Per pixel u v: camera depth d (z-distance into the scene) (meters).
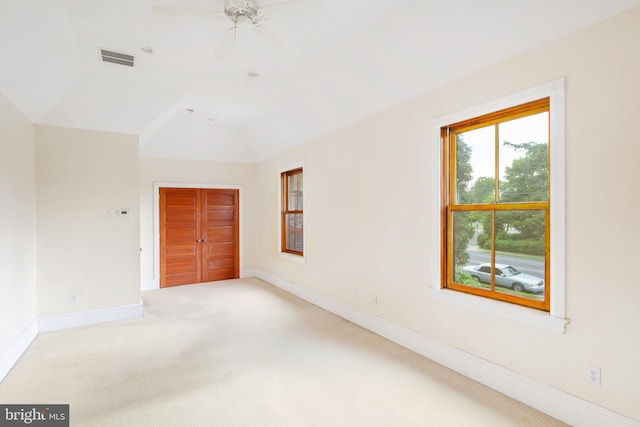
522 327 2.25
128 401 2.31
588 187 1.92
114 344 3.32
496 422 2.05
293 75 3.67
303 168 4.90
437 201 2.83
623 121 1.79
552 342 2.09
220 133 5.92
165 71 3.53
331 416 2.14
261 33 2.36
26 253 3.33
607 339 1.86
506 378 2.34
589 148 1.91
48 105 3.52
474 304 2.54
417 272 3.05
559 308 2.04
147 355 3.06
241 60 3.30
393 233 3.30
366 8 2.46
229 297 5.13
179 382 2.57
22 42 2.36
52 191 3.76
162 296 5.21
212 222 6.33
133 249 4.20
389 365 2.83
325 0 2.35
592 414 1.91
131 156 4.19
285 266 5.56
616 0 1.76
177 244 5.98
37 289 3.67
